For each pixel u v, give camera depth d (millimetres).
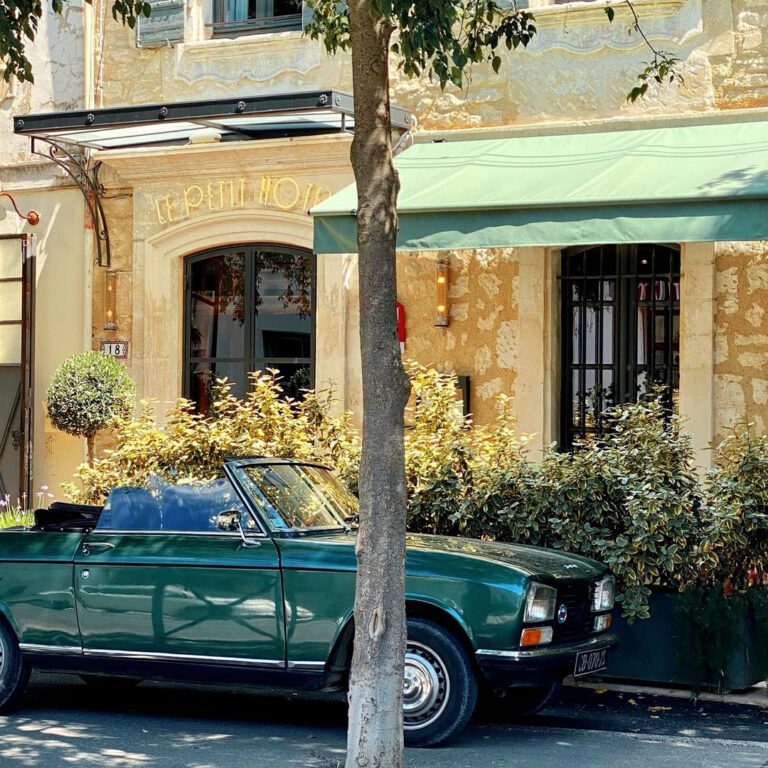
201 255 14781
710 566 9000
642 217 10562
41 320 15617
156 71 15055
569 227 10820
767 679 8836
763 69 12453
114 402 14039
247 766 7070
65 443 15328
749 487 9094
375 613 6238
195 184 14609
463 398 13383
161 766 7086
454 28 13383
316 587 7695
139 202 14922
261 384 11203
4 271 15859
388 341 6391
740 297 12352
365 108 6520
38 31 15734
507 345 13273
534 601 7473
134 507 8305
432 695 7508
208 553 7973
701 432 12422
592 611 8055
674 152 11742
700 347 12430
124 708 8836
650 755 7352
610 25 13000
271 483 8320
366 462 6348
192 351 14906
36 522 9016
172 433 11133
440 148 13227
